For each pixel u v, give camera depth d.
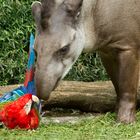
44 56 7.92
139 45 8.70
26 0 13.23
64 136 7.89
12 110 8.07
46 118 9.80
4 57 12.59
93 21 8.60
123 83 8.77
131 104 8.84
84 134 8.08
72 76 12.84
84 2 8.51
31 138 7.61
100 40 8.67
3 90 10.72
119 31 8.58
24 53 12.62
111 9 8.55
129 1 8.56
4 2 12.91
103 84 10.95
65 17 8.15
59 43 7.98
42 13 8.11
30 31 12.71
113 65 9.29
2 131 7.96
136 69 8.75
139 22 8.60
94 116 9.97
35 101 8.05
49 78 7.87
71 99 10.49
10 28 12.84
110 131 8.27
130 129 8.40
